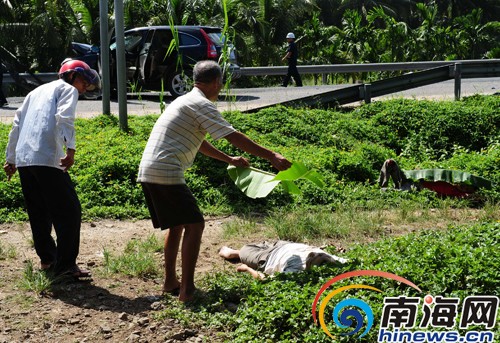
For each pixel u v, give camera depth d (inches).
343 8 1930.4
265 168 449.1
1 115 614.5
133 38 748.6
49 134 255.8
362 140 555.2
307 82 1159.6
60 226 259.3
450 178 425.1
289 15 1258.0
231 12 1155.3
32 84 801.6
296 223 346.3
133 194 391.9
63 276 262.7
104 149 438.3
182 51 725.9
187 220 238.2
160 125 239.9
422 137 568.1
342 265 255.1
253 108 603.5
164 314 235.3
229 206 394.6
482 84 828.0
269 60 1206.9
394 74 1238.3
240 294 246.8
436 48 1362.0
